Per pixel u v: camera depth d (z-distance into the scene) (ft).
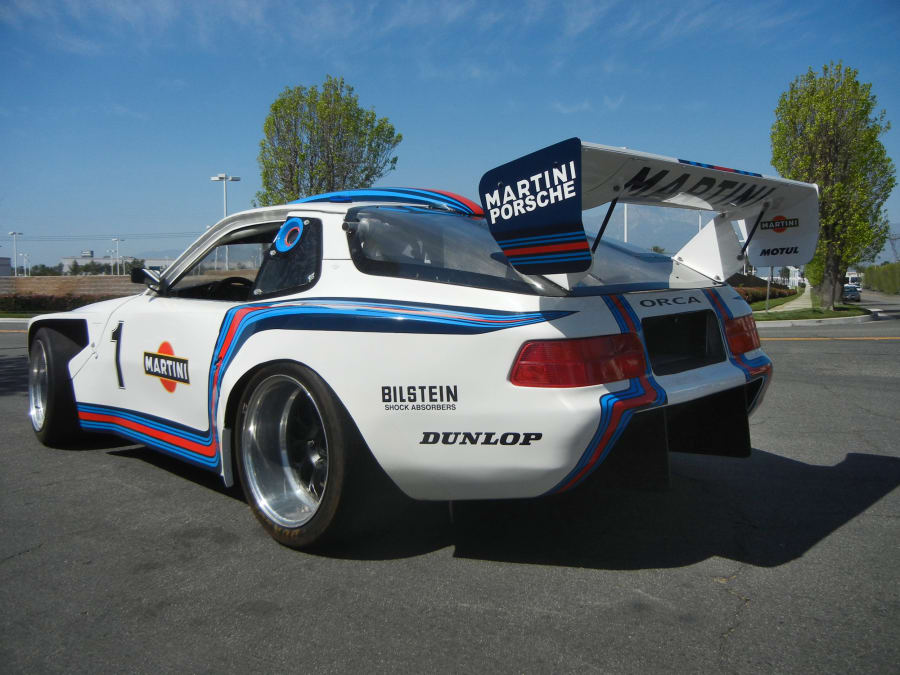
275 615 6.97
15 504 10.43
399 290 8.08
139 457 13.11
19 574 7.99
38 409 14.12
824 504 10.16
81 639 6.56
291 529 8.52
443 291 7.84
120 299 12.80
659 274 9.50
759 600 7.18
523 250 7.18
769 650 6.22
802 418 16.16
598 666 5.99
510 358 7.15
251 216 10.58
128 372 11.62
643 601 7.18
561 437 6.98
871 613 6.88
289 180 54.34
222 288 12.09
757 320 55.93
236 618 6.91
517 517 9.62
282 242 9.66
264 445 9.17
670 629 6.61
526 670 5.95
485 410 7.24
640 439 7.77
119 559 8.39
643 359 7.70
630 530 9.18
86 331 12.75
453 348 7.38
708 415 9.40
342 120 53.21
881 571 7.85
